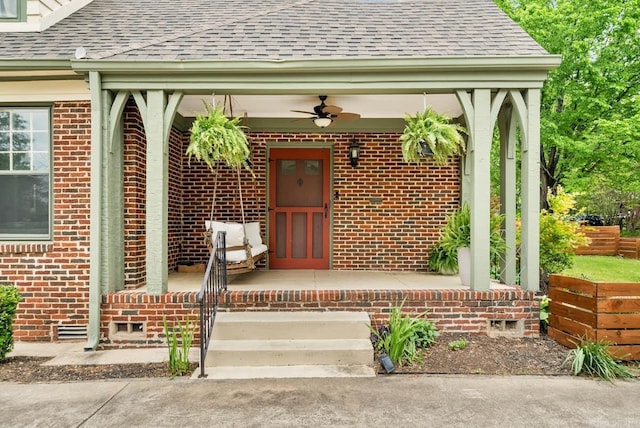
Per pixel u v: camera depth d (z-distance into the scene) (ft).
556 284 14.71
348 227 22.59
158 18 19.11
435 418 9.53
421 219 22.59
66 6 18.63
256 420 9.50
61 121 16.08
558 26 31.99
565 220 24.23
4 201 16.31
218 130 14.56
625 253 41.24
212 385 11.43
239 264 17.20
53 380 11.93
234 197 22.62
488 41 16.30
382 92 15.58
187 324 13.38
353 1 20.94
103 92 14.99
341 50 15.75
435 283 17.78
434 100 18.45
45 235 16.26
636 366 12.51
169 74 14.93
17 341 15.80
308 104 19.33
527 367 12.50
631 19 30.50
